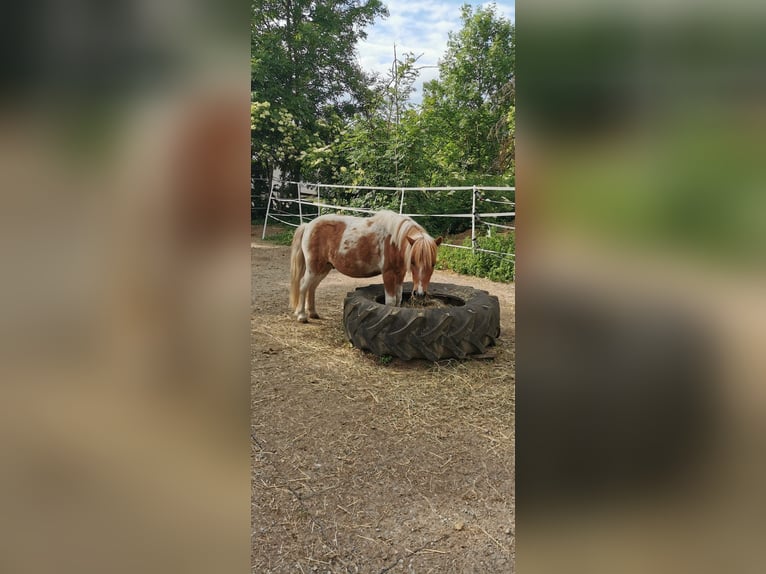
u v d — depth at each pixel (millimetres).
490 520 1986
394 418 2865
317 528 1931
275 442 2570
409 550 1815
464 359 3748
